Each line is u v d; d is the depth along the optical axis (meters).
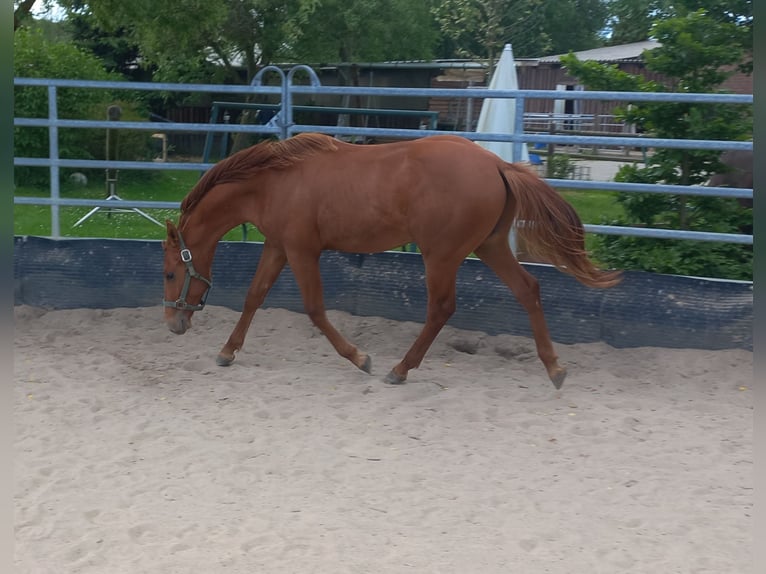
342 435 4.73
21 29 15.83
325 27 19.66
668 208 7.54
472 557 3.39
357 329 6.79
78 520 3.65
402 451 4.52
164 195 14.39
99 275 7.24
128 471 4.20
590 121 20.55
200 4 11.78
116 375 5.70
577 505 3.91
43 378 5.56
